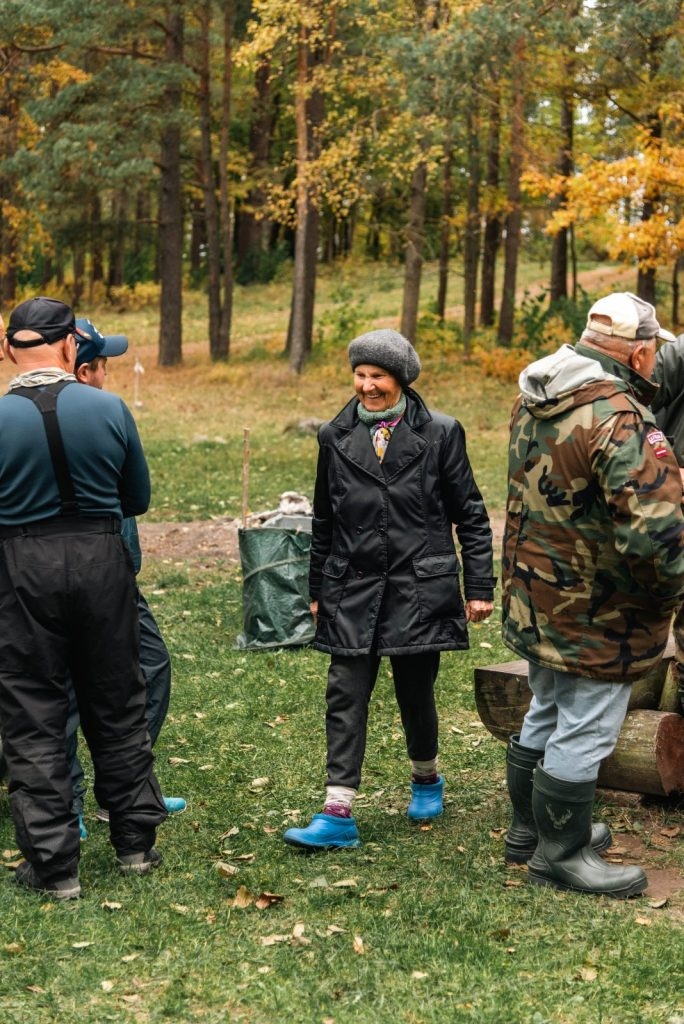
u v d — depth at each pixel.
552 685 3.85
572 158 17.44
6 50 24.22
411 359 4.10
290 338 26.97
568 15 16.47
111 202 34.22
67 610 3.68
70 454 3.63
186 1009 2.99
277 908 3.61
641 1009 2.97
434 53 17.19
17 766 3.68
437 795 4.47
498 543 10.34
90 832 4.33
